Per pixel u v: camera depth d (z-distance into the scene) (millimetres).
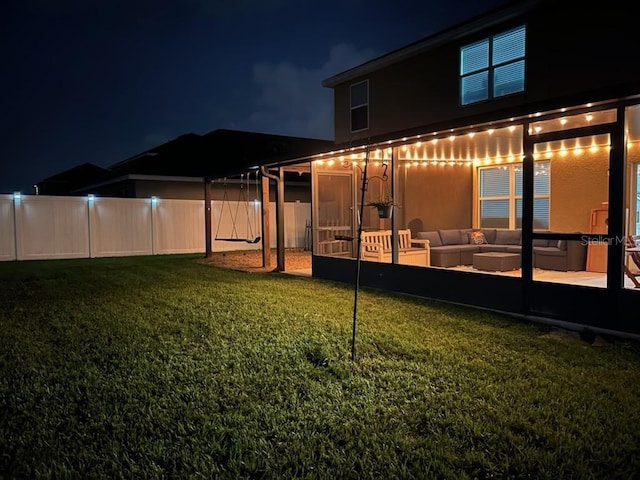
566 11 9383
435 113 12172
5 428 3318
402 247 11102
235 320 6406
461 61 11562
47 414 3518
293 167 11703
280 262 11742
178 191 19594
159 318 6566
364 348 5059
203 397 3791
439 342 5262
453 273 7488
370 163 11797
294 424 3299
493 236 11961
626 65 8523
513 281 6590
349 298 7988
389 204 8578
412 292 8234
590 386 3943
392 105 13312
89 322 6359
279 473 2727
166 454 2930
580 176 10320
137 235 16688
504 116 6250
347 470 2732
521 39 10281
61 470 2752
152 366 4555
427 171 12641
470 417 3375
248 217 17766
